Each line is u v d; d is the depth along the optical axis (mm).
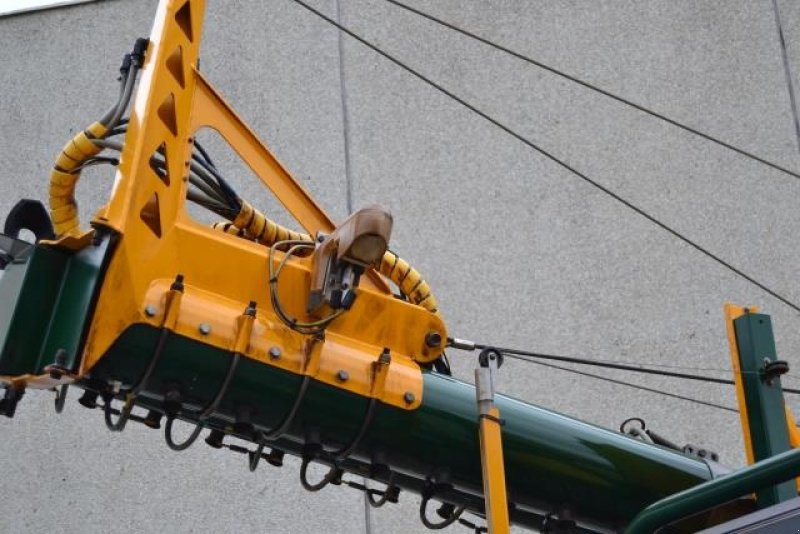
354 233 13883
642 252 27125
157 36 14484
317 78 28469
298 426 14133
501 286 26672
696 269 27047
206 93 15141
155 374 13406
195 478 25297
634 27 29125
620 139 28141
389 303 14922
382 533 24828
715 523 15414
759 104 28547
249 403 13828
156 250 13625
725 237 27375
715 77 28766
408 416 14391
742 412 16109
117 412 13992
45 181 28188
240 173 27469
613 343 26312
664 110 28422
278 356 13820
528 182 27594
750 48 29031
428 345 14945
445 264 26797
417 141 27844
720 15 29312
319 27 28969
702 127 28297
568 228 27234
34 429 25969
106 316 12898
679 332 26422
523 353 17156
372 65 28562
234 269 14125
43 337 12789
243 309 13961
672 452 15562
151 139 13930
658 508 12906
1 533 25078
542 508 15234
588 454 15078
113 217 13094
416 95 28297
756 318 16438
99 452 25641
